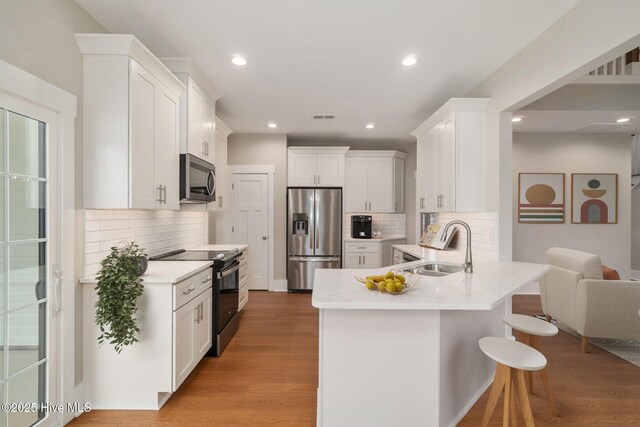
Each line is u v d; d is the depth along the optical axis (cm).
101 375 210
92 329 209
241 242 534
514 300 477
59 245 190
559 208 518
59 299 189
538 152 519
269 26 230
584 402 220
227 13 215
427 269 288
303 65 289
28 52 169
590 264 301
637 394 229
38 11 174
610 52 187
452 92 351
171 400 221
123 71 206
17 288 168
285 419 201
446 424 185
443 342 180
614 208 519
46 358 183
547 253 356
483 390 229
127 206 208
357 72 303
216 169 402
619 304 287
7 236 162
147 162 228
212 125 346
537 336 213
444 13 215
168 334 210
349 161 566
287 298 489
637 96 391
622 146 519
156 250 305
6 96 158
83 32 209
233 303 341
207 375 255
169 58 271
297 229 536
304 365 273
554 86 237
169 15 217
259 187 535
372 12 214
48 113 182
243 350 303
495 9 211
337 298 165
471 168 323
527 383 233
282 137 536
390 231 596
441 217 444
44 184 182
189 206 341
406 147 600
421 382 177
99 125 207
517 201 519
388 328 176
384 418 177
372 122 467
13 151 164
